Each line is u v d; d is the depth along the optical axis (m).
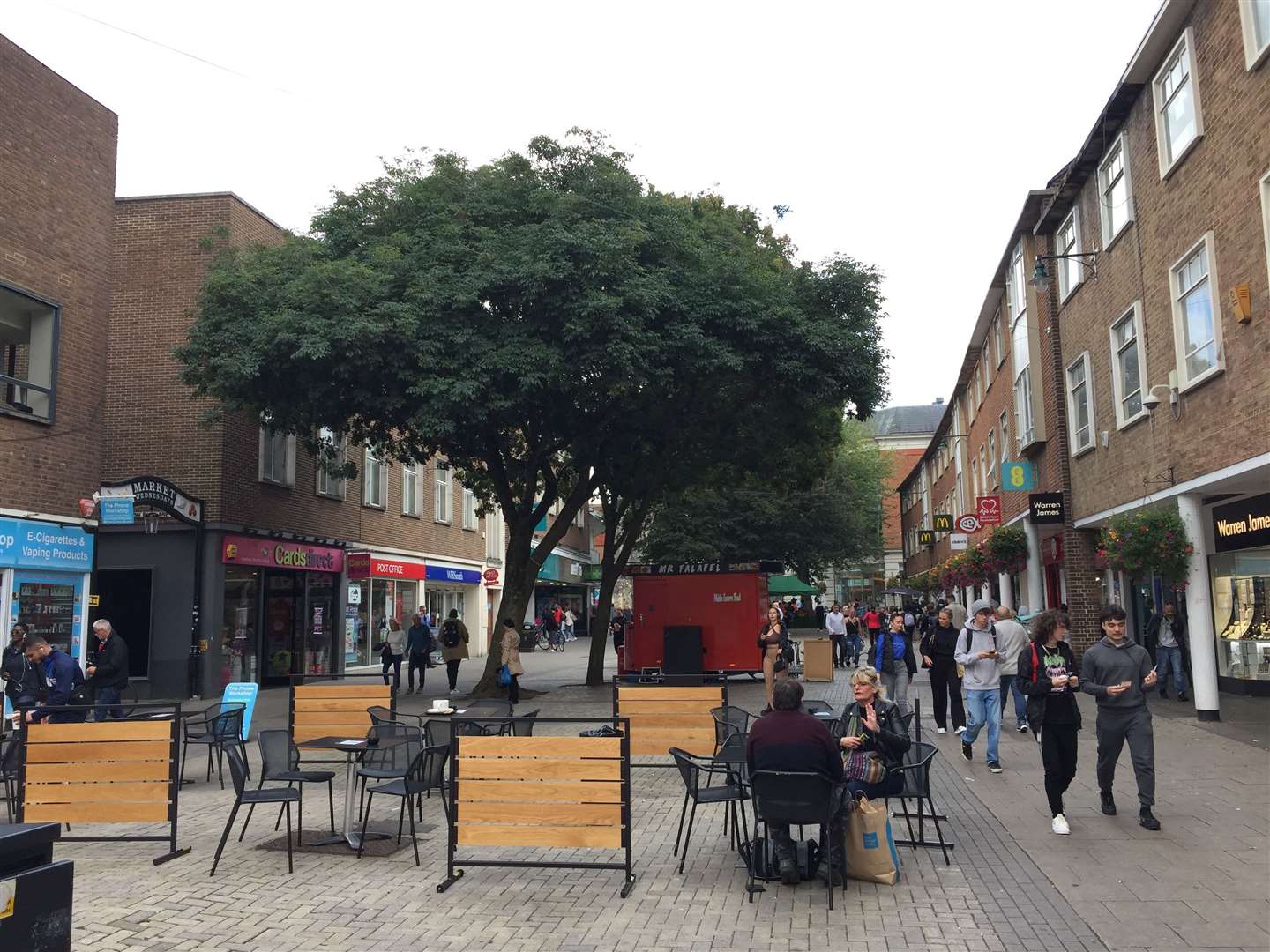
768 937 5.68
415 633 21.62
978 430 32.62
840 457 46.47
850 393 18.31
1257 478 12.87
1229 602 17.19
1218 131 12.90
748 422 20.61
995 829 8.08
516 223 17.53
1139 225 15.96
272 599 23.56
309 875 7.09
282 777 7.71
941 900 6.27
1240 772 9.98
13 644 12.55
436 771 7.97
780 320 17.45
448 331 16.00
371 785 9.14
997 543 24.17
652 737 10.64
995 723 10.81
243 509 21.97
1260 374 11.90
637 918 6.08
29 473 14.59
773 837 6.82
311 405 16.70
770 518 42.50
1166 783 9.59
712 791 7.48
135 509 20.73
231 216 21.94
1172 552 13.91
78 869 7.28
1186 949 5.29
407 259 16.44
